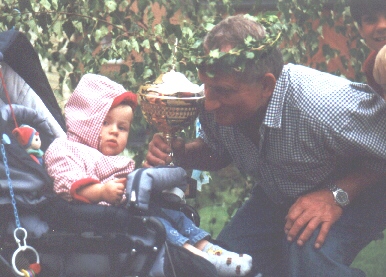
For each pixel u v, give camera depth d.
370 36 4.95
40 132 4.20
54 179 3.84
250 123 4.35
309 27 7.02
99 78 4.11
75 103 4.10
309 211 4.27
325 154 4.25
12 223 3.73
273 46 4.11
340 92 4.12
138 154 6.45
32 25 6.27
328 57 7.16
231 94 4.10
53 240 3.69
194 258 3.77
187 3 6.67
